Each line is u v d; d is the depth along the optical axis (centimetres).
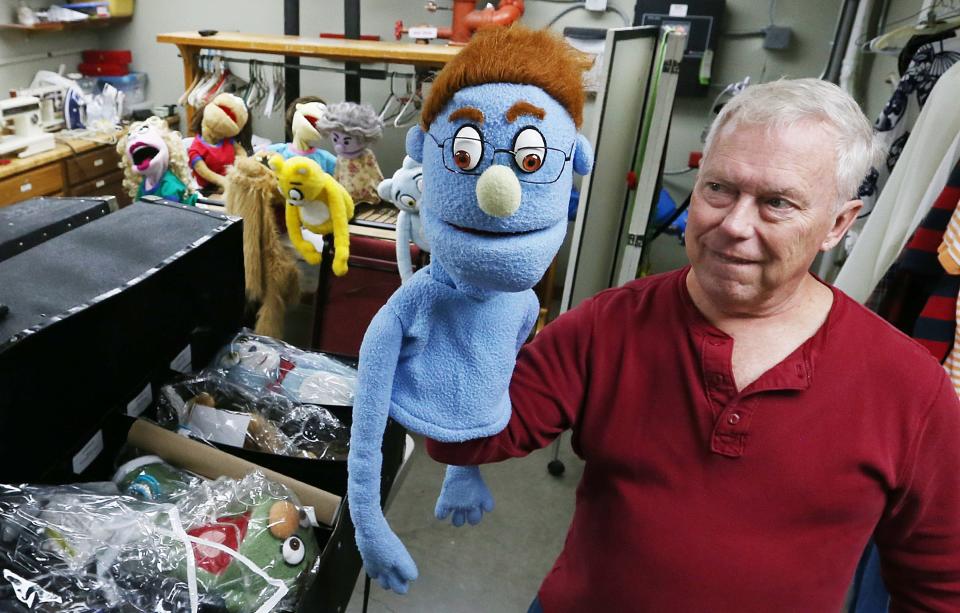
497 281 54
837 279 152
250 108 278
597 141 177
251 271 214
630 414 79
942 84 129
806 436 72
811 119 64
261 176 208
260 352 133
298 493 101
